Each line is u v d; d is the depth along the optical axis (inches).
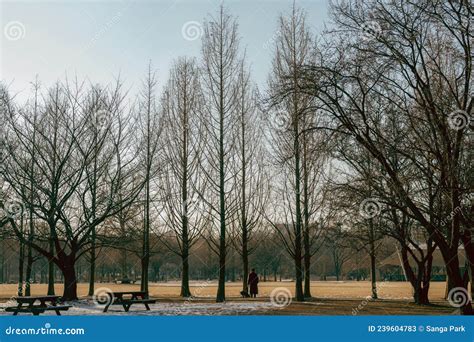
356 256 1924.2
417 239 1203.9
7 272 3029.0
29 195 1054.4
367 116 695.1
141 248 1417.3
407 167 781.3
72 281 1065.5
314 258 2610.7
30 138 1071.6
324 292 1646.2
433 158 714.2
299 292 1109.1
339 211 892.6
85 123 1095.0
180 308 877.2
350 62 664.4
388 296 1427.2
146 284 1258.6
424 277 1059.9
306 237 1181.1
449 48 658.8
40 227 1173.7
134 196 1122.0
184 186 1290.6
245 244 1368.1
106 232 1239.5
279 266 3038.9
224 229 1106.1
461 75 658.8
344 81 670.5
